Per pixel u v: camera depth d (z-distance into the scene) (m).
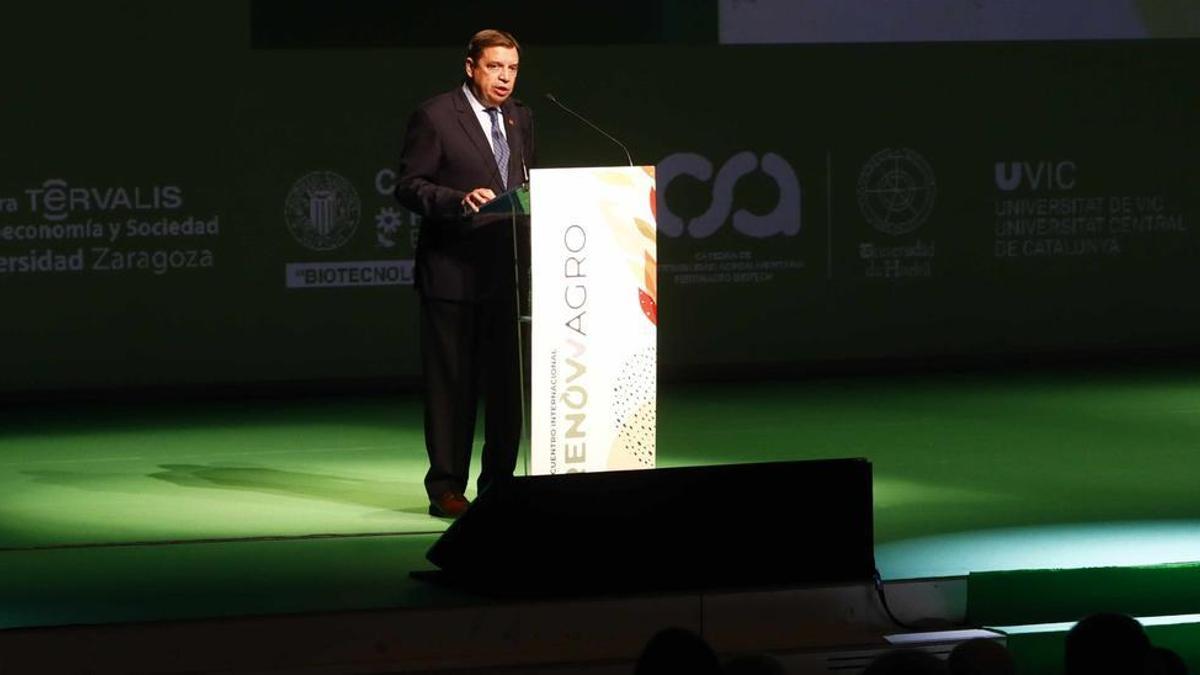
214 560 11.33
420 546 11.74
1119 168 22.17
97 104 19.84
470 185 12.72
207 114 20.11
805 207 21.48
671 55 20.98
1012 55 21.86
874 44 21.52
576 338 11.45
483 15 20.58
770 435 17.00
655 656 6.77
